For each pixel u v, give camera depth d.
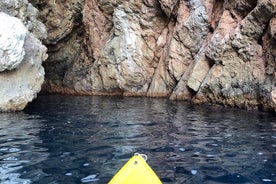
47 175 4.68
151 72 17.34
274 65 10.83
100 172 4.81
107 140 6.82
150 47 17.22
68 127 8.20
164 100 14.50
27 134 7.37
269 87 10.54
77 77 19.69
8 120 9.12
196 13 14.63
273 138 7.03
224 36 12.41
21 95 10.61
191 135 7.34
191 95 14.02
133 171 3.14
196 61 13.73
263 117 9.58
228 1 13.22
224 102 11.94
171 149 6.14
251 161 5.43
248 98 11.17
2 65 9.88
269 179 4.62
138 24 17.30
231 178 4.64
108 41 18.17
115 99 15.30
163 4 16.12
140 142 6.66
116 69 17.58
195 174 4.79
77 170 4.90
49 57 21.16
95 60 18.91
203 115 10.07
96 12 19.06
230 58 12.01
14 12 11.90
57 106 12.51
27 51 10.95
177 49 15.34
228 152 5.95
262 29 11.27
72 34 21.11
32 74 11.09
